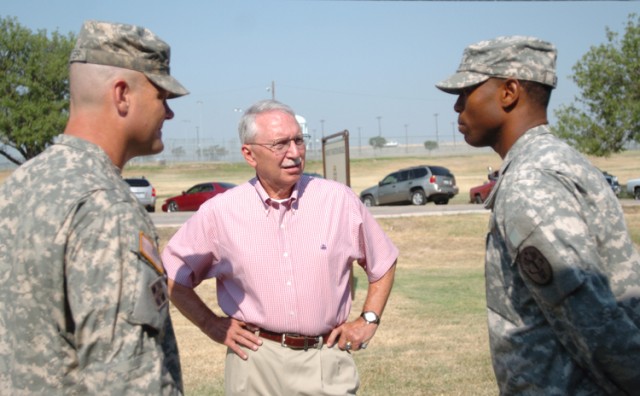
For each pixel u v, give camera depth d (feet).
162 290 6.20
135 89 6.68
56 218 5.88
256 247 10.02
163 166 222.07
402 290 32.81
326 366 10.04
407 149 294.87
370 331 10.52
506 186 7.04
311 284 9.95
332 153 31.71
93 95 6.55
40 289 5.88
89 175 6.17
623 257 6.82
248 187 10.40
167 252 10.63
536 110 7.59
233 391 10.21
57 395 5.90
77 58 6.59
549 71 7.58
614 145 99.19
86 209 5.91
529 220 6.59
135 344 5.84
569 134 100.48
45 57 108.27
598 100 99.25
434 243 50.67
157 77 6.81
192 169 213.87
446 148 311.68
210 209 10.36
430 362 19.54
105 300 5.76
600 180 6.93
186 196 90.94
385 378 18.03
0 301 6.05
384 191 96.17
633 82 96.84
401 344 21.86
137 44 6.68
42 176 6.17
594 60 98.89
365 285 34.68
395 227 56.59
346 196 10.57
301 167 10.11
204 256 10.43
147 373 5.87
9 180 6.38
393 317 26.40
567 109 101.14
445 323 25.25
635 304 6.77
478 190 92.79
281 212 10.11
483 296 30.99
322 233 10.12
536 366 6.94
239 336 10.08
